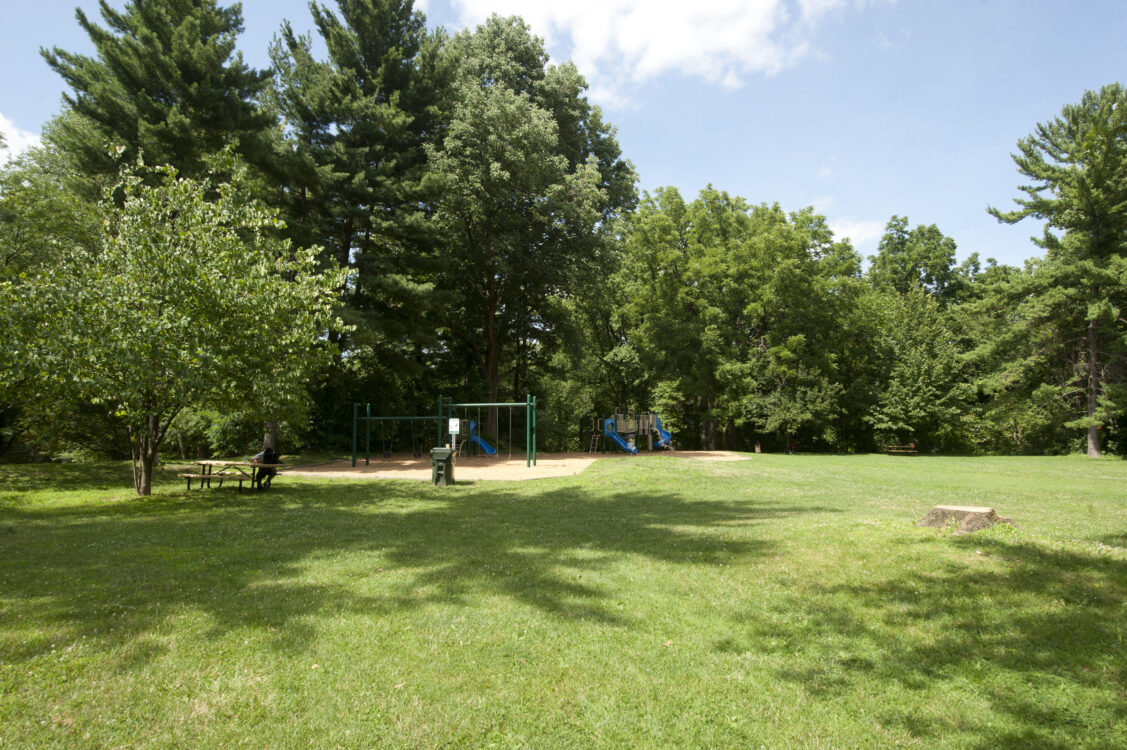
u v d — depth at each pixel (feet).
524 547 25.80
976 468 71.41
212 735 10.82
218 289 37.88
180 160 60.34
